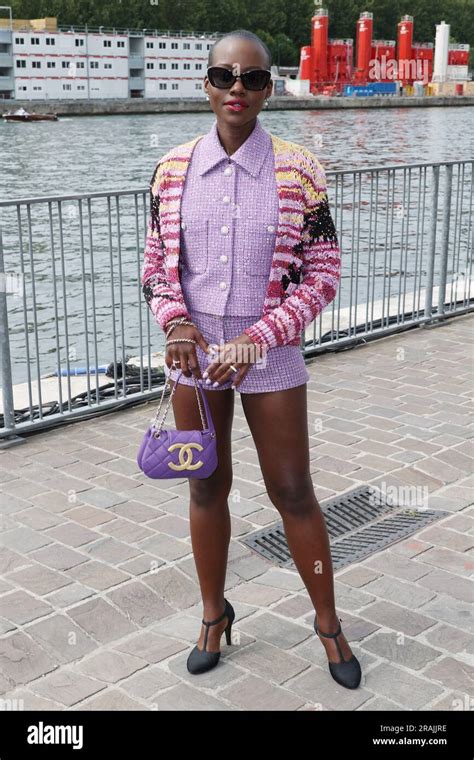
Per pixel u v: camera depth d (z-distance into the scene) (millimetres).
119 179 46438
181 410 2879
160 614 3447
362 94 141875
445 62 152500
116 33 111188
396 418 5523
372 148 63312
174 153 2775
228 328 2760
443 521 4211
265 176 2670
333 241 2766
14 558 3844
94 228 24297
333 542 4035
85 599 3527
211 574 3043
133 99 111750
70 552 3900
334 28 160250
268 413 2807
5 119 97562
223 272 2713
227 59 2572
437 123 97312
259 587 3629
